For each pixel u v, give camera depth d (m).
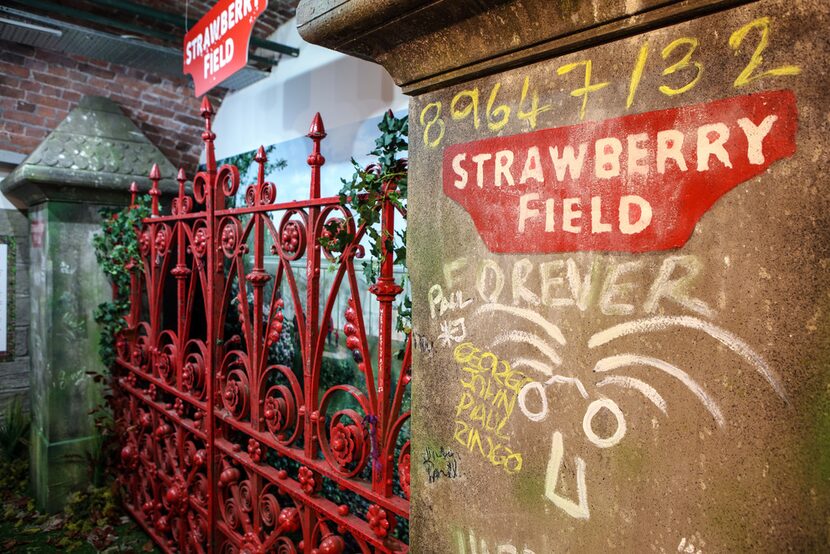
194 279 3.34
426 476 1.55
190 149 5.28
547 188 1.25
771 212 0.95
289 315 3.99
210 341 3.06
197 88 3.43
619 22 1.09
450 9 1.26
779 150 0.94
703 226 1.02
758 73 0.96
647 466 1.10
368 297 3.30
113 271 4.29
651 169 1.08
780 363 0.94
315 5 1.47
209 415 3.06
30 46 4.12
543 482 1.27
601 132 1.15
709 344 1.02
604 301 1.16
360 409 3.34
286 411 2.56
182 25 4.28
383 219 1.98
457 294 1.45
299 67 4.02
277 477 2.60
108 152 4.23
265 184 2.67
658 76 1.08
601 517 1.17
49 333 4.15
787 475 0.94
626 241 1.12
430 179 1.52
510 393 1.33
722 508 1.01
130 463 3.98
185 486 3.34
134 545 3.77
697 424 1.03
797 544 0.93
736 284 0.99
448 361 1.48
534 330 1.28
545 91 1.25
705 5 0.98
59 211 4.14
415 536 1.59
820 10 0.90
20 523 4.03
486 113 1.37
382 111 3.34
